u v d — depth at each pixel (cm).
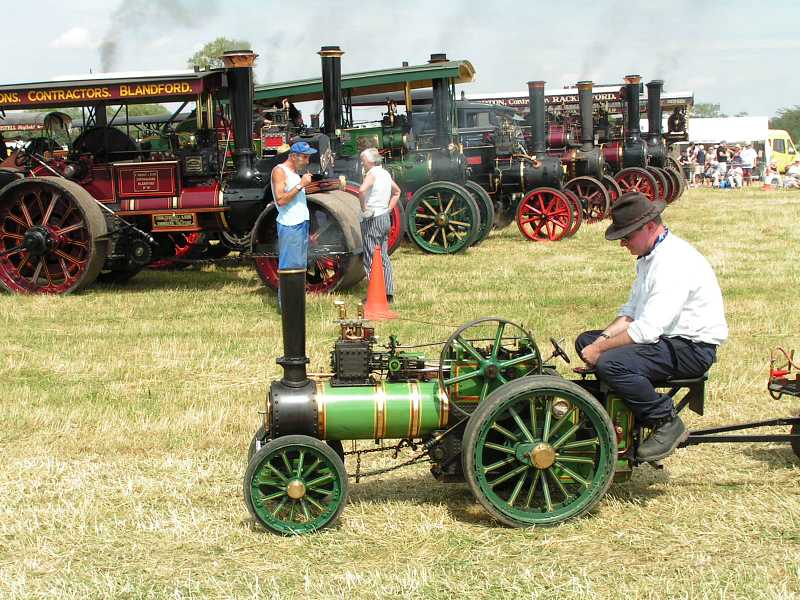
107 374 758
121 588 389
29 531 452
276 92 1444
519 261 1355
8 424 627
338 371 455
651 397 452
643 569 393
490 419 433
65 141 1328
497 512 438
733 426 491
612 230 461
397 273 1244
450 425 457
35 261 1193
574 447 449
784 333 856
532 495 445
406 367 464
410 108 1501
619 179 2042
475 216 1433
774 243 1554
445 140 1495
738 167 3556
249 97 1113
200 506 484
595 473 448
